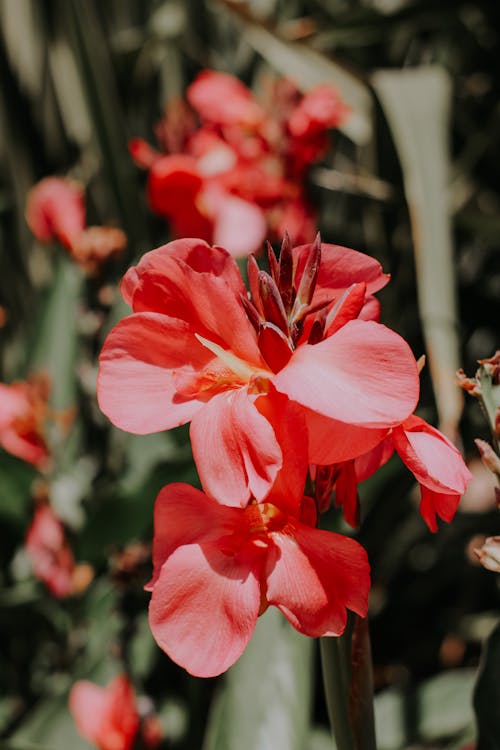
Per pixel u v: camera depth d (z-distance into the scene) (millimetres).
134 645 850
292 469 390
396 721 802
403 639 1043
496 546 425
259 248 873
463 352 1127
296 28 1017
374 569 1005
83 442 987
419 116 910
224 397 405
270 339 406
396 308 1049
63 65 1303
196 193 873
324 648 427
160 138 997
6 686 956
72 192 963
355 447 398
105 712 707
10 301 1272
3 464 882
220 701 697
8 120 1270
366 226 1127
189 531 403
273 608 744
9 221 1287
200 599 385
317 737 833
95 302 904
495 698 515
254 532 399
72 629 897
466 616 1057
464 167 1116
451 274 826
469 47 1196
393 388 383
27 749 726
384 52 1226
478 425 964
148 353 418
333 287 437
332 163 1239
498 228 1010
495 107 1176
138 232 1081
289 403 389
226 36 1359
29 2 1326
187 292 415
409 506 1043
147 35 1186
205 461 392
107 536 810
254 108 923
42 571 868
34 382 900
